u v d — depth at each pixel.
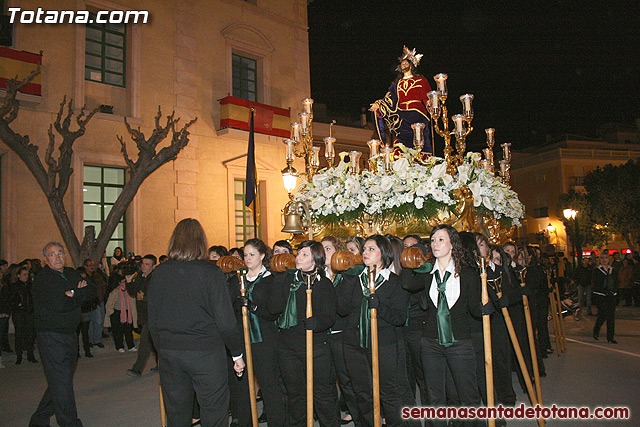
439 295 4.02
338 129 25.91
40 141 13.16
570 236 28.83
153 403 6.19
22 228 12.66
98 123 14.23
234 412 5.23
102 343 10.95
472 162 6.78
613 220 28.38
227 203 16.91
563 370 7.20
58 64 13.64
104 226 11.91
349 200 6.80
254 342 4.53
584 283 14.84
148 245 14.95
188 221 3.82
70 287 4.74
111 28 15.07
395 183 6.52
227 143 17.22
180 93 16.22
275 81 19.28
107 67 14.91
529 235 37.81
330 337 4.66
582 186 35.22
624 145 38.34
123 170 14.91
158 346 3.62
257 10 18.77
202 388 3.55
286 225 6.96
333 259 4.20
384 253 4.30
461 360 3.93
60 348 4.69
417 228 6.62
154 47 15.76
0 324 8.89
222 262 4.96
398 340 4.34
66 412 4.64
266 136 18.14
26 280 9.48
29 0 13.27
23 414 5.86
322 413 4.35
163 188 15.47
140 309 7.80
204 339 3.56
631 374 6.91
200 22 17.03
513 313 6.14
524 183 38.56
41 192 13.02
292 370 4.41
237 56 18.42
